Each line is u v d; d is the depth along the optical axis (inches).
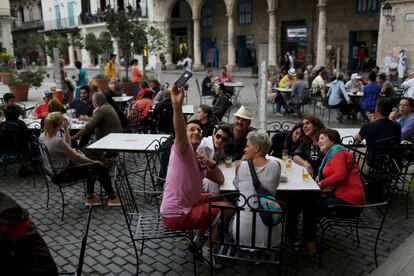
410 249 170.4
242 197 144.2
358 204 163.5
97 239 186.4
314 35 1034.7
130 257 170.1
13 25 1990.7
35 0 1815.9
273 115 511.8
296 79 495.8
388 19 669.3
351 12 951.6
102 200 224.5
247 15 1179.9
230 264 162.2
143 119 357.4
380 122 217.9
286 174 175.9
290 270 157.9
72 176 211.0
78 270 109.3
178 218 143.5
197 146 164.4
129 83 608.7
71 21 1565.0
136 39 683.4
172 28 1376.7
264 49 246.2
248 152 149.1
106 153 272.1
